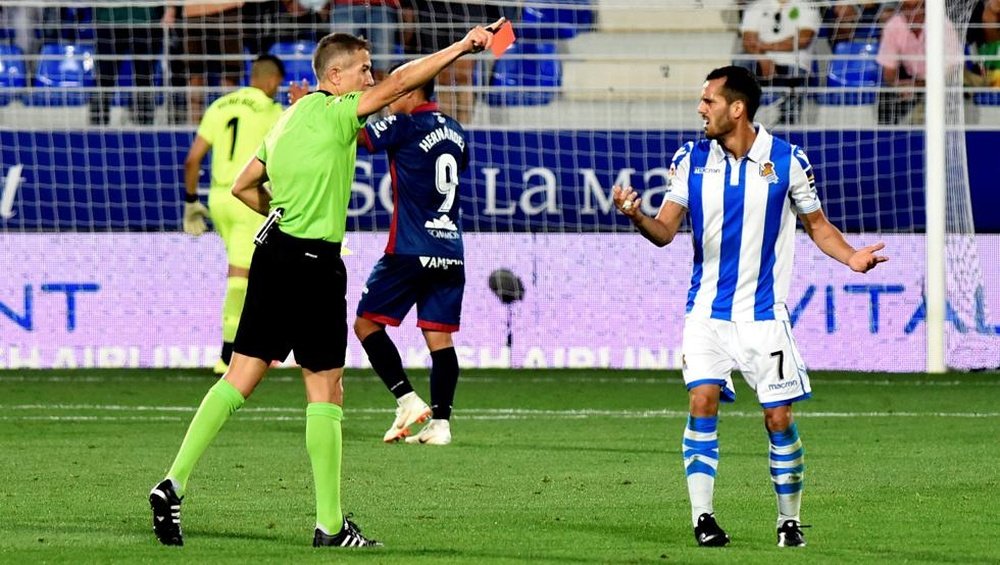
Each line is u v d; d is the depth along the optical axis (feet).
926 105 159.53
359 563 58.70
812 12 181.57
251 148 142.10
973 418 124.26
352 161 66.28
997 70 180.86
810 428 117.29
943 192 159.94
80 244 163.73
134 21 183.62
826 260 162.30
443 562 59.11
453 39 181.57
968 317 164.04
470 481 87.15
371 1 180.04
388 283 105.91
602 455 100.32
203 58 178.40
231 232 143.43
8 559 59.62
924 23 177.88
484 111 182.39
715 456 65.57
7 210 164.35
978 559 60.75
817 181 168.66
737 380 159.12
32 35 183.42
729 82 64.90
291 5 182.19
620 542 65.26
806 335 162.50
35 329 163.02
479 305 164.86
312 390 64.54
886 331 162.20
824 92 177.78
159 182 167.12
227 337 145.07
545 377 157.38
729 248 65.21
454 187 107.04
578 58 179.22
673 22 188.14
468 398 139.95
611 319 164.35
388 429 117.08
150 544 63.77
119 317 163.22
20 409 128.77
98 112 180.55
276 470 91.40
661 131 166.91
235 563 58.65
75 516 72.69
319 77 67.36
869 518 73.05
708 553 61.98
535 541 65.41
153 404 132.98
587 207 165.37
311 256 64.75
